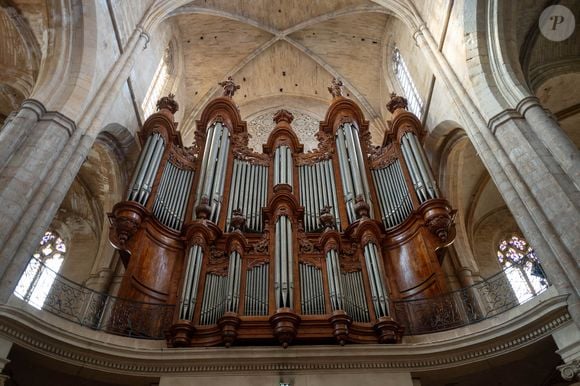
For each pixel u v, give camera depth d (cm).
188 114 2127
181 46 2058
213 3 1916
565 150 899
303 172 1517
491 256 1733
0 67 1370
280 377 906
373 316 980
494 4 1209
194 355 916
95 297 1044
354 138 1571
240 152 1574
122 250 1177
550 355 898
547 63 1329
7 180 870
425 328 1015
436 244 1180
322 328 941
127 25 1433
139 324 1015
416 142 1463
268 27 2080
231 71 2181
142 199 1253
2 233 812
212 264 1097
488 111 1072
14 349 830
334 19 2023
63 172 974
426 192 1284
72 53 1173
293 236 1129
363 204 1259
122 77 1312
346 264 1098
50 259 1686
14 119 972
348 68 2175
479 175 1695
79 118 1077
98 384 934
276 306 963
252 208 1352
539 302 846
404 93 1880
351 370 921
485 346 905
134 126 1545
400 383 908
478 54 1175
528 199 907
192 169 1484
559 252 820
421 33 1501
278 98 2300
